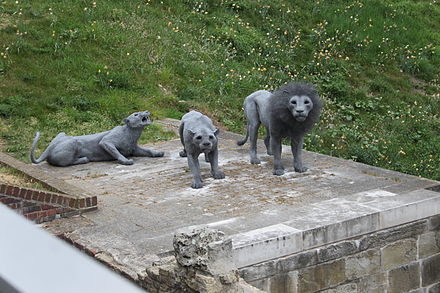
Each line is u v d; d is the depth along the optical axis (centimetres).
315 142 1345
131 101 1360
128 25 1666
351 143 1380
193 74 1570
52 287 64
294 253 638
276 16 1994
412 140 1459
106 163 987
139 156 1021
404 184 841
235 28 1852
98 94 1367
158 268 493
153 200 776
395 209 724
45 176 802
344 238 679
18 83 1330
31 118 1224
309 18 2019
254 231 643
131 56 1534
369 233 703
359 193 795
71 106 1295
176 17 1830
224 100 1485
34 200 685
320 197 779
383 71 1848
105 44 1556
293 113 835
